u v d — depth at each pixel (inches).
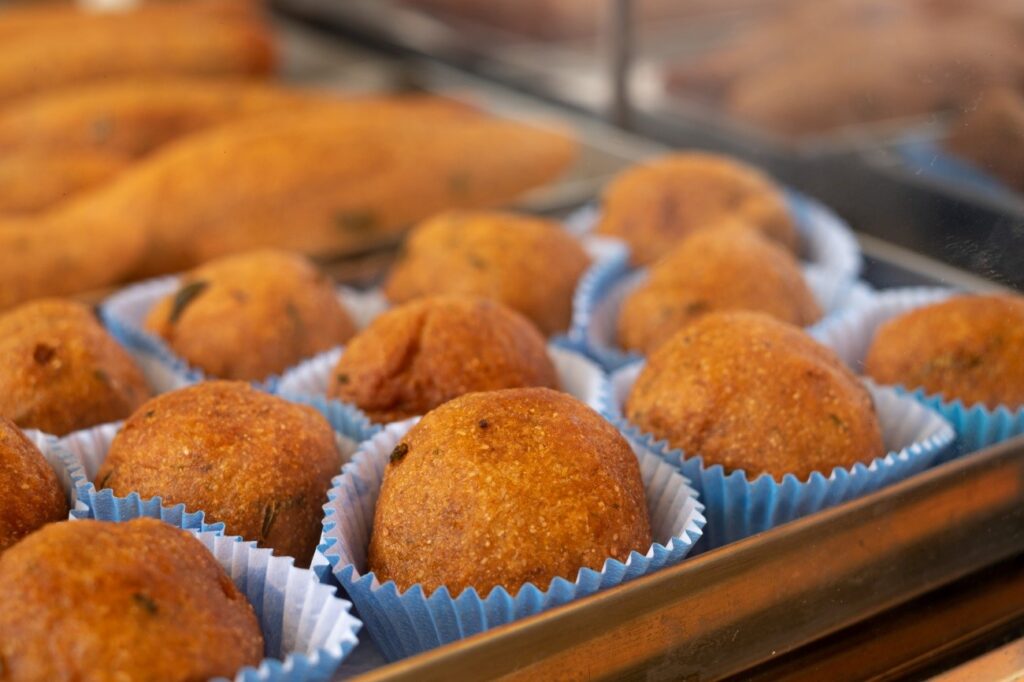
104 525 10.5
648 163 19.4
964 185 14.9
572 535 11.2
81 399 13.1
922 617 11.9
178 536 10.6
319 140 19.4
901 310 15.2
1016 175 13.8
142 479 11.9
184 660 9.9
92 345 13.4
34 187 19.3
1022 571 12.4
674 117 22.0
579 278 16.3
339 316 15.6
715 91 22.1
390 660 12.1
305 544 12.1
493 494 11.3
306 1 31.2
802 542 11.3
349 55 28.7
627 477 11.8
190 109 21.9
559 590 11.0
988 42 17.1
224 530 11.7
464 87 25.3
